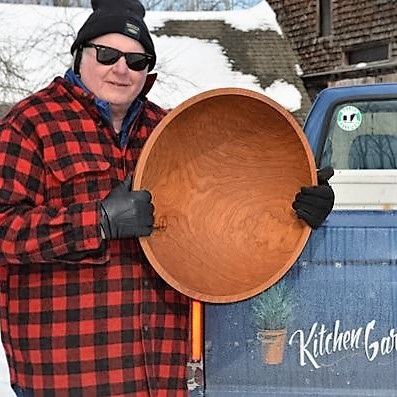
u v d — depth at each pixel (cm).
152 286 172
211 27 1272
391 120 260
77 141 165
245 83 1156
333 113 262
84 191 164
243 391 223
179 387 176
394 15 1053
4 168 158
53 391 165
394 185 221
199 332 212
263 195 191
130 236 155
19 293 167
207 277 180
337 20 1164
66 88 170
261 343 222
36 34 1178
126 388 167
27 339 166
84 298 165
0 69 1067
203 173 191
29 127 162
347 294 221
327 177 189
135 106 178
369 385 220
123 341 167
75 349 164
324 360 221
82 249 154
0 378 368
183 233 186
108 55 166
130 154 175
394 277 220
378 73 1064
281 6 1284
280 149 188
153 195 183
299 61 1234
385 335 220
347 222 221
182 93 1113
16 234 154
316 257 221
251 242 188
